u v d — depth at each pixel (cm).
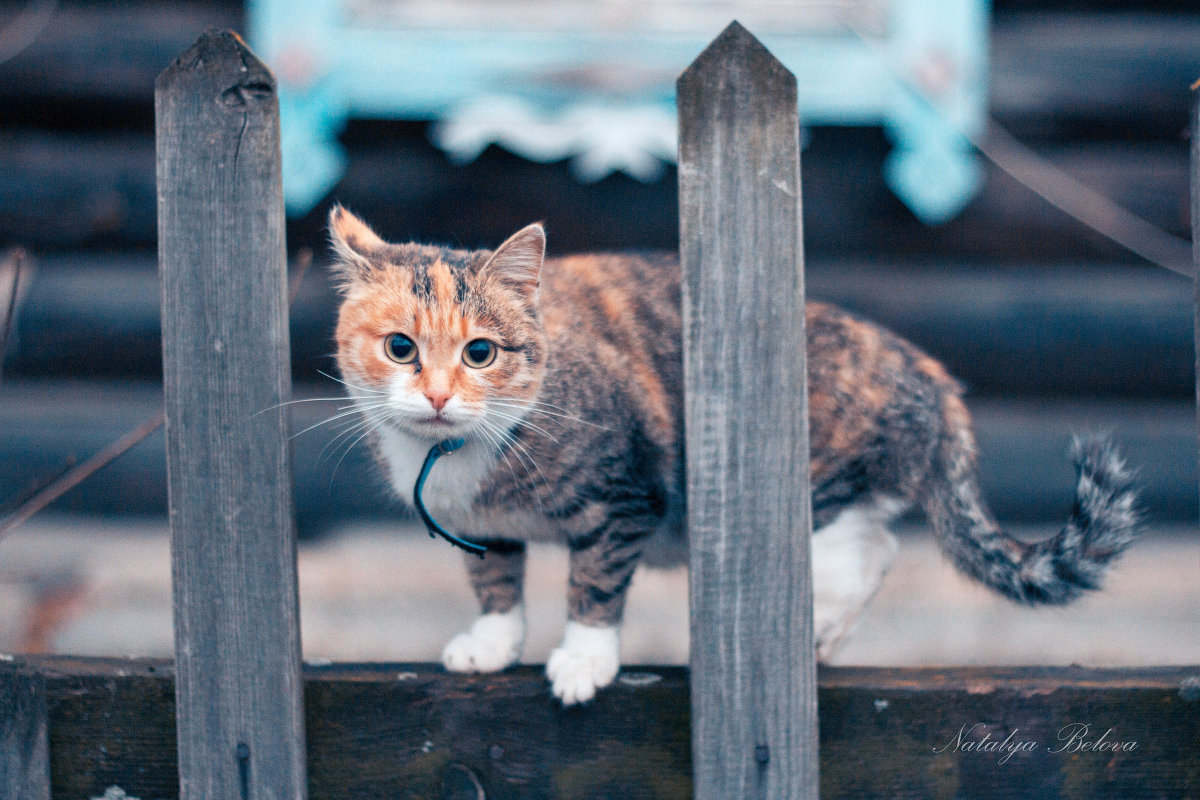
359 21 388
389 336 188
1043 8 390
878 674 167
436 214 398
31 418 392
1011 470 390
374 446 199
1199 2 389
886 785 161
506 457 187
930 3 378
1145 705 159
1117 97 386
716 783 154
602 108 384
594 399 194
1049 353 392
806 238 396
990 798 160
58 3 386
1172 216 382
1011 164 382
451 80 383
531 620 325
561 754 162
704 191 147
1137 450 387
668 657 313
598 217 399
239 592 154
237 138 148
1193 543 374
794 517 151
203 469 153
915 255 398
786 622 152
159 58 386
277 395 151
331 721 161
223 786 156
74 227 388
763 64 145
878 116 384
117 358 395
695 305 148
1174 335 389
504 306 191
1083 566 188
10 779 164
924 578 349
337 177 389
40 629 317
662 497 207
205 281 151
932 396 226
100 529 386
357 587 346
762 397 150
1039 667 172
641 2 399
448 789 162
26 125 390
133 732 163
